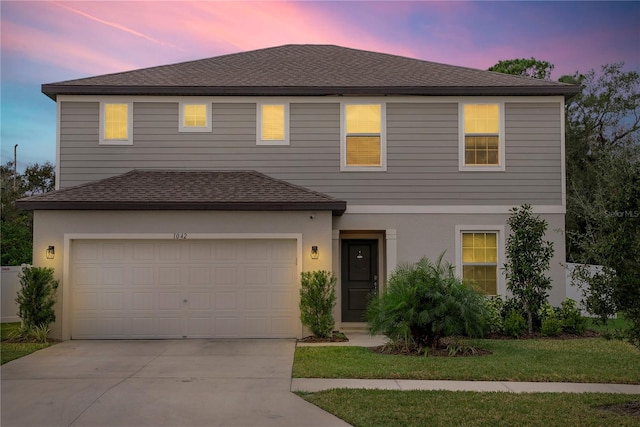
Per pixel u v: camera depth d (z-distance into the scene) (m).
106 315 14.52
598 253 8.51
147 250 14.66
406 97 16.56
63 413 8.03
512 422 7.50
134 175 16.11
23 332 13.90
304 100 16.61
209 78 17.11
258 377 10.11
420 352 12.20
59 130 16.45
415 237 16.39
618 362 11.25
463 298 12.34
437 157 16.52
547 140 16.53
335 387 9.36
